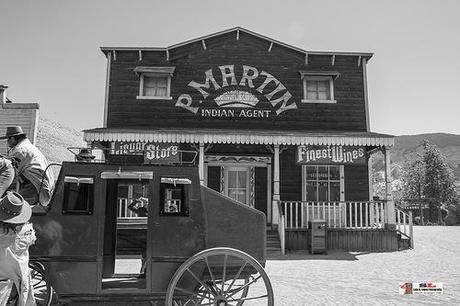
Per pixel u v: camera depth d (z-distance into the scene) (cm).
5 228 430
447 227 2453
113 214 569
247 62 1827
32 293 452
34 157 516
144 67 1753
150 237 484
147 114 1761
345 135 1496
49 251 470
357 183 1727
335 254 1340
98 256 473
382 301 691
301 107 1797
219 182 1716
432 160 4069
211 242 501
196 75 1805
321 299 699
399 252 1387
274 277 908
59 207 478
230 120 1773
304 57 1842
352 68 1845
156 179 497
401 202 4138
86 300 475
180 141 1468
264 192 1720
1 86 1694
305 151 1530
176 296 485
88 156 577
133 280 532
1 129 1662
